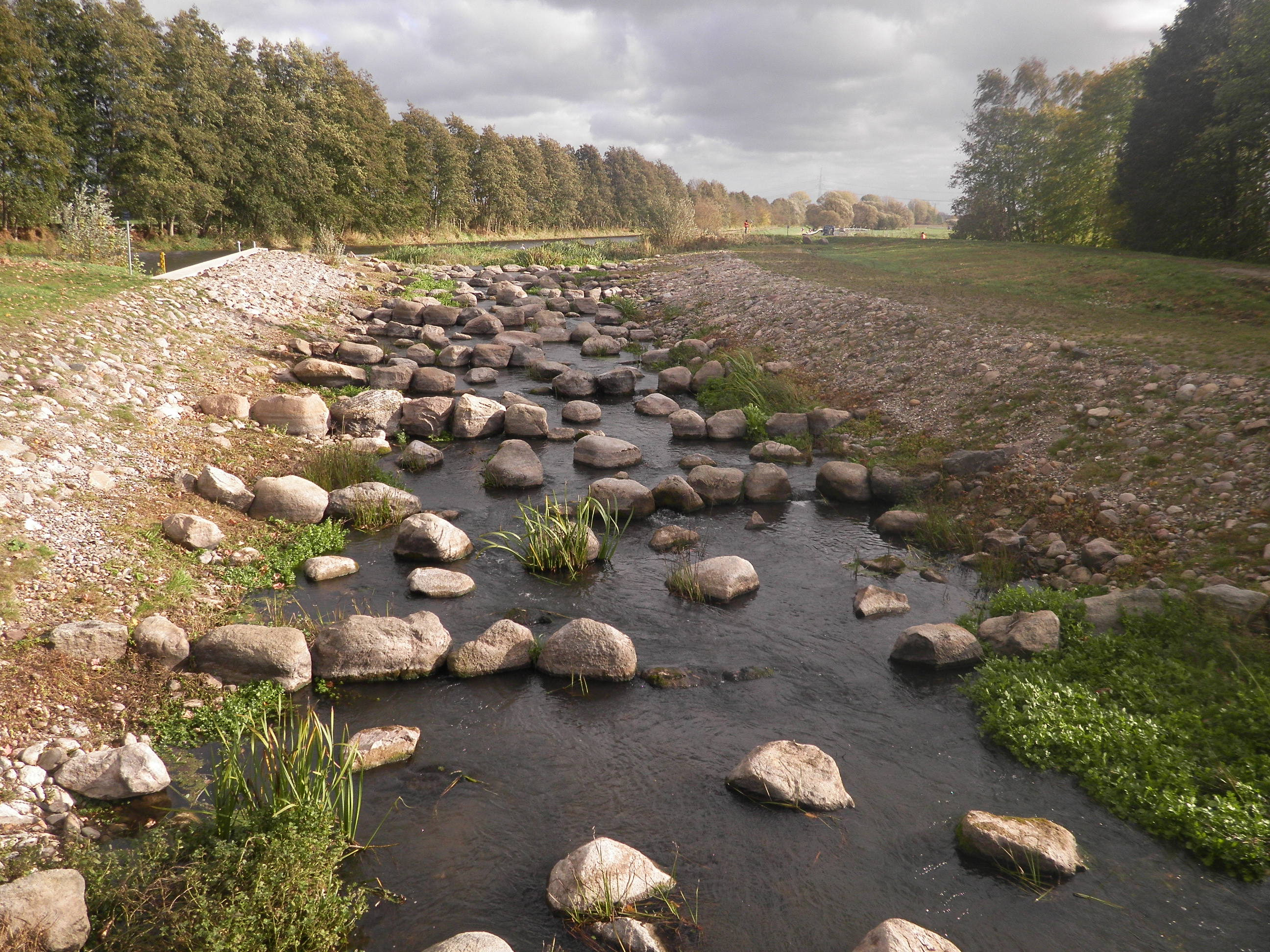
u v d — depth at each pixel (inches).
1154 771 260.2
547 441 677.3
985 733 296.7
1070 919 210.7
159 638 309.1
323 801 228.8
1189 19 1127.6
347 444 598.5
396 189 2650.1
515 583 418.9
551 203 3964.1
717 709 313.4
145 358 629.9
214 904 192.7
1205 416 484.7
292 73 2198.6
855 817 251.1
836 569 447.8
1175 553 395.2
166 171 1712.6
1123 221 1326.3
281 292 1080.8
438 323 1175.6
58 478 408.2
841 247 1806.1
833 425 673.0
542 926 206.8
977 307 834.2
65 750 255.0
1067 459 508.4
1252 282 768.3
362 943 200.1
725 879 224.2
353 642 324.8
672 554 464.1
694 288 1320.1
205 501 456.4
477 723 300.5
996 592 413.7
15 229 1359.5
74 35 1579.7
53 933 178.4
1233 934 204.2
